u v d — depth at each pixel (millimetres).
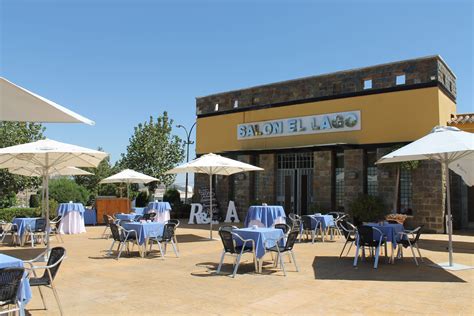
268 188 20031
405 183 16344
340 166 18266
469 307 5820
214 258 10008
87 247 12031
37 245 12703
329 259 9844
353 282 7391
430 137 8672
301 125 19172
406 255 10430
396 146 16109
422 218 15570
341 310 5699
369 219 16250
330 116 18297
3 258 5164
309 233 14641
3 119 5258
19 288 4512
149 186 28844
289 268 8727
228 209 20906
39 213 20031
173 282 7418
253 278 7734
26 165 12117
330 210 17875
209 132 22797
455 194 16938
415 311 5637
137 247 11875
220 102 22469
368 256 10234
